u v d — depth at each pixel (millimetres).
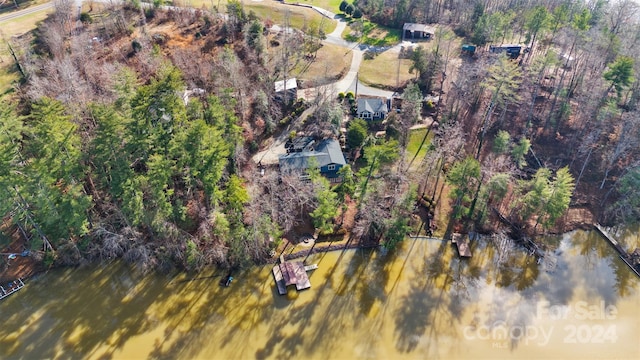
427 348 46469
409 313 49781
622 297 52812
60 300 49812
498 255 57281
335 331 47656
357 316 49219
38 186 46344
